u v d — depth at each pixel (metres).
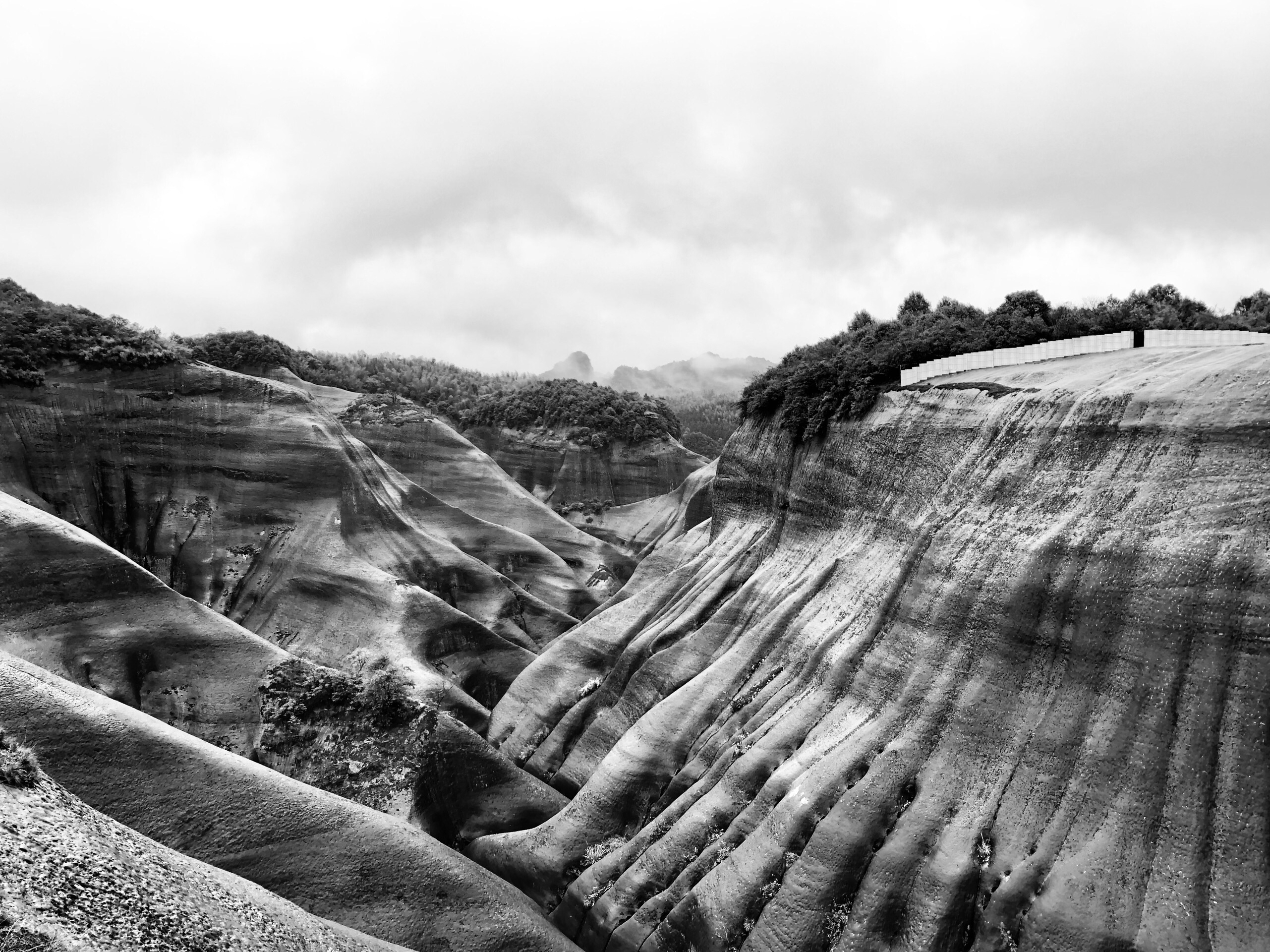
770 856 25.94
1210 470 21.86
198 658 39.97
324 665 49.16
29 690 28.39
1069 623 23.31
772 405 46.22
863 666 29.27
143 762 28.44
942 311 44.72
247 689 39.84
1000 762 23.31
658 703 36.84
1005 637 24.69
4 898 15.52
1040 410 27.80
